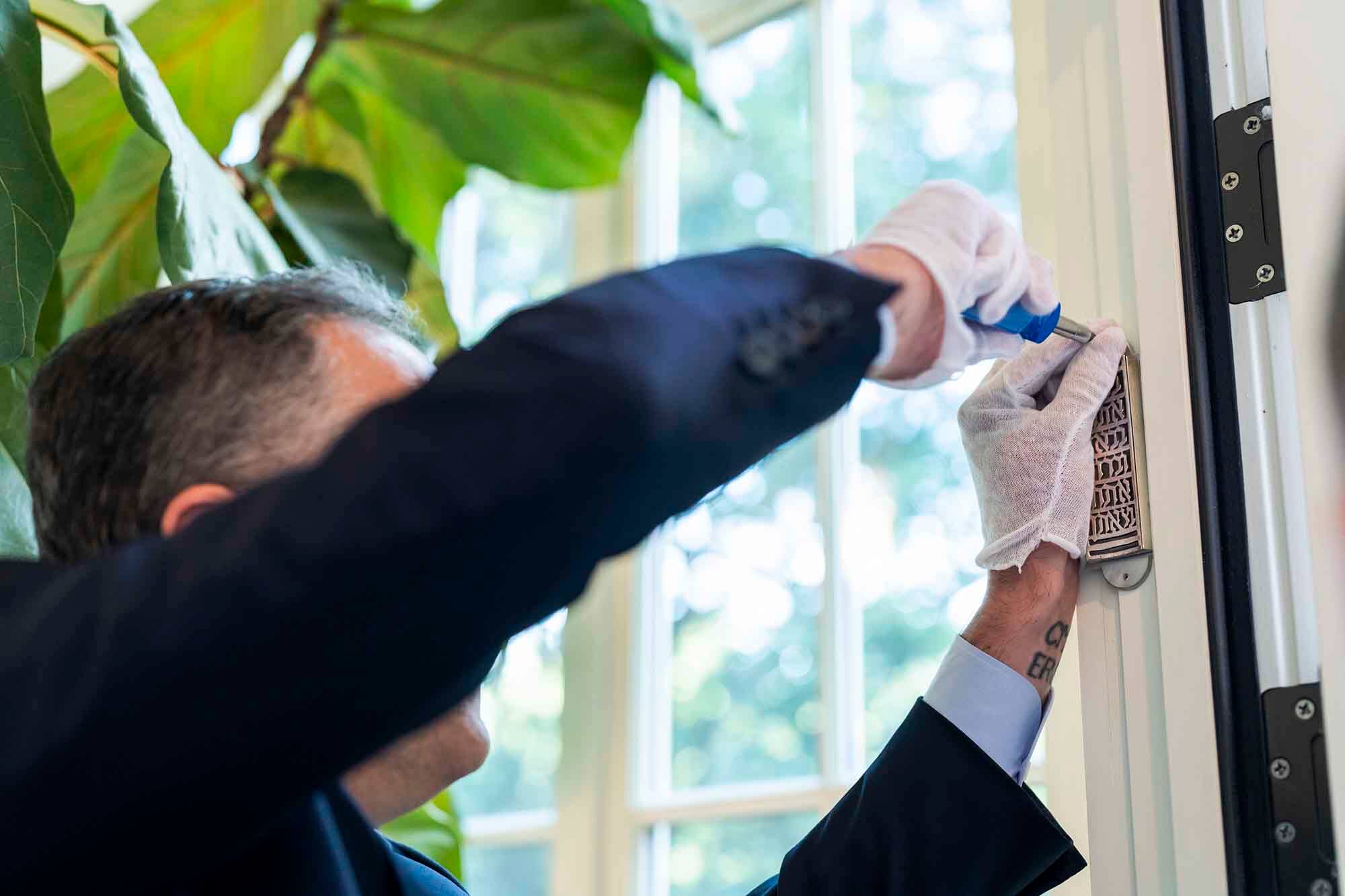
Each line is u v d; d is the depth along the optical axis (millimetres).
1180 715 859
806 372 586
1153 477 899
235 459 713
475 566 532
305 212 1776
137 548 582
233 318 749
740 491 2258
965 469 1899
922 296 681
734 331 579
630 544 568
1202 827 837
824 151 2271
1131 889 878
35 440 774
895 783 943
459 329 1938
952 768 925
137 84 1207
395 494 530
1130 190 949
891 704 1937
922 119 2127
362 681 536
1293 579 834
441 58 2023
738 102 2473
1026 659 939
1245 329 878
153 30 1771
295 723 531
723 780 2176
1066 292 993
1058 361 937
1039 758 1655
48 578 618
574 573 559
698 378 556
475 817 2598
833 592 2051
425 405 550
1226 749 833
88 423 743
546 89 2057
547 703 2529
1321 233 769
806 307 598
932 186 742
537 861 2443
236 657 522
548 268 2746
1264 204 879
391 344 776
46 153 1106
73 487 743
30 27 1117
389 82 2057
